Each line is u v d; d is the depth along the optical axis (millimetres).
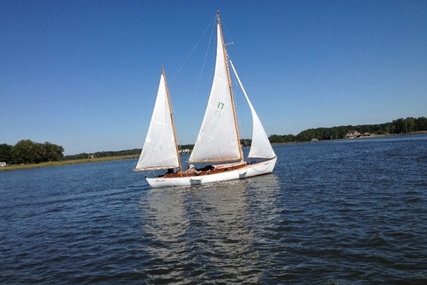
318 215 21781
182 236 19516
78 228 24281
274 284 12391
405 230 17172
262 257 15062
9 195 51594
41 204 39000
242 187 36906
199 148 41781
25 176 107250
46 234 23250
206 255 15867
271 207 25422
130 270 14844
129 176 72375
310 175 43719
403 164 47719
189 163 42500
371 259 13922
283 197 29188
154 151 41844
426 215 19641
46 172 124812
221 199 30641
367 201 24844
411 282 11859
